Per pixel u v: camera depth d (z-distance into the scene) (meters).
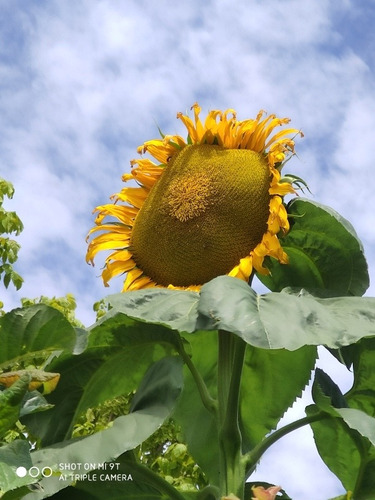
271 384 0.89
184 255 0.85
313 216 0.83
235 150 0.87
